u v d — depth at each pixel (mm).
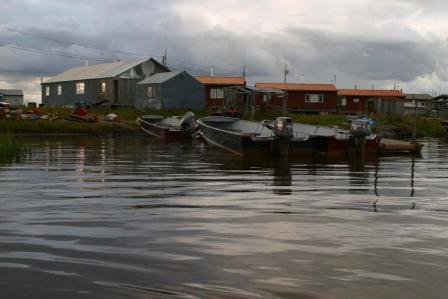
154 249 6398
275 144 20500
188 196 10469
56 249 6367
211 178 13688
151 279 5324
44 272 5504
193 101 46906
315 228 7621
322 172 15586
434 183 13109
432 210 9156
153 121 39344
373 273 5582
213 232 7293
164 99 45688
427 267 5797
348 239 6984
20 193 10758
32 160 18562
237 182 12883
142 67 51750
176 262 5887
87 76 54656
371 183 13008
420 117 53594
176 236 7047
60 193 10773
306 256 6172
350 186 12359
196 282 5254
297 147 21234
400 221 8180
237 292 5004
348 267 5773
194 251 6328
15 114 38062
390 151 24109
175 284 5195
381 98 64188
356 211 9000
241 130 27234
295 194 10914
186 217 8320
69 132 37312
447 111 60375
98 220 8039
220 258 6055
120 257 6059
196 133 31594
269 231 7398
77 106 44500
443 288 5164
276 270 5645
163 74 48875
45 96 61531
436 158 21906
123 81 50750
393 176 14703
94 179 13234
